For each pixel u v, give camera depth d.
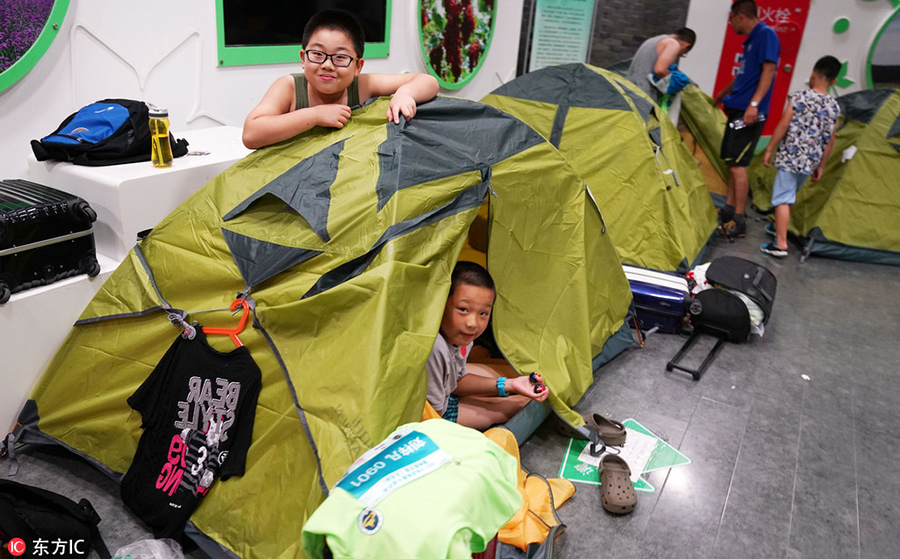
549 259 2.30
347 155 1.85
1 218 1.78
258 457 1.60
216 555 1.60
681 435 2.33
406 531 1.02
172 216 1.91
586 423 2.21
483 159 1.98
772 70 4.14
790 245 4.50
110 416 1.87
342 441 1.45
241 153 2.45
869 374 2.85
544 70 3.73
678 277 3.25
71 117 2.22
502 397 2.16
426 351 1.59
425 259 1.68
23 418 1.97
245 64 3.14
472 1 4.47
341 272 1.65
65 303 1.98
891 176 4.16
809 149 4.02
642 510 1.96
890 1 5.39
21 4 2.19
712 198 4.91
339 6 3.53
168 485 1.69
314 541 1.13
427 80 2.11
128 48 2.61
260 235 1.76
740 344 3.06
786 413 2.51
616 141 3.51
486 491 1.14
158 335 1.81
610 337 2.80
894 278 4.03
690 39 4.28
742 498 2.03
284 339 1.63
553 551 1.76
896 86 5.63
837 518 1.97
